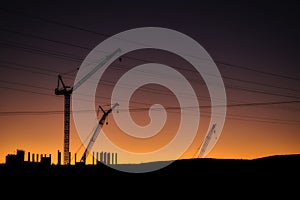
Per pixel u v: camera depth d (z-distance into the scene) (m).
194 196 93.62
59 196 93.62
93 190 102.88
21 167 129.25
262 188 101.50
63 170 128.50
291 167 131.00
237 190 100.12
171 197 92.88
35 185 107.75
